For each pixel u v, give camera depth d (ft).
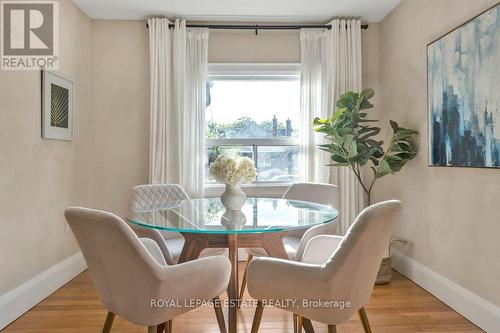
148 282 5.01
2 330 7.54
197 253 6.95
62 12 10.54
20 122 8.45
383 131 12.78
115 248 4.89
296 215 7.06
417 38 10.34
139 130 12.82
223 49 13.00
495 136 7.02
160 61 12.38
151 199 9.50
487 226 7.43
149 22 12.36
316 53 12.80
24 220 8.59
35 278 9.00
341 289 5.11
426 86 9.86
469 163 7.85
